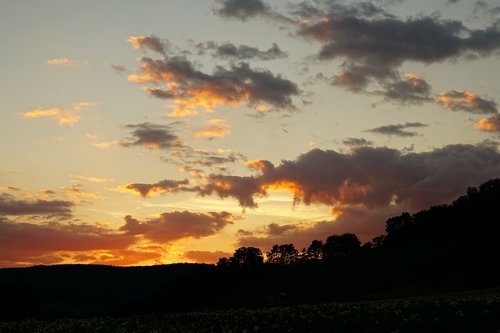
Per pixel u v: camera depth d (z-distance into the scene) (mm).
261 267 153250
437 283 106688
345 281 127938
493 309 33438
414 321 32156
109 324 38969
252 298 124625
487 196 123188
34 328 38031
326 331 32094
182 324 37688
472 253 106125
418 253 135625
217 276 146375
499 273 97625
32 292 87312
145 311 121875
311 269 144250
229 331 33000
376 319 33562
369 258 143750
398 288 111375
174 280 150000
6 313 82375
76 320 41875
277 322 35719
